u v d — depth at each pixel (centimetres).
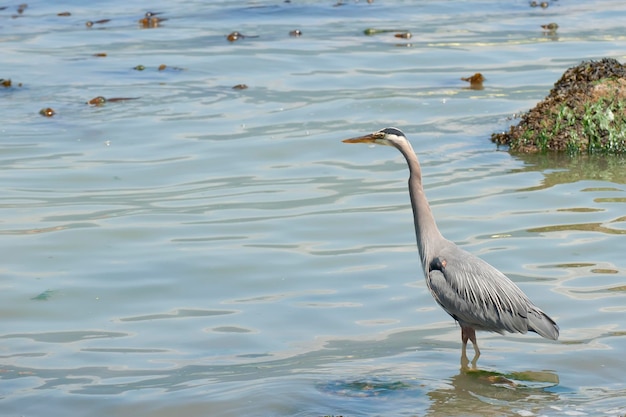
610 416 895
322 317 1162
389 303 1200
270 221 1499
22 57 2673
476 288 1032
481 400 942
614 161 1764
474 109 2130
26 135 1981
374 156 1839
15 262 1344
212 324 1148
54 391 984
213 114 2122
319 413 919
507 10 3272
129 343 1102
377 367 1025
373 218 1505
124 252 1380
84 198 1620
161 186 1681
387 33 2922
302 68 2519
